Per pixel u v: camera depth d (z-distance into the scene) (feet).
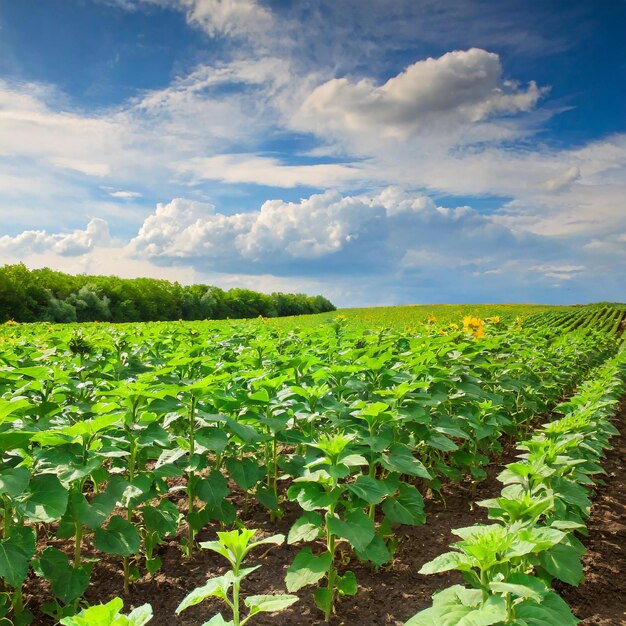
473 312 215.92
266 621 15.48
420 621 9.07
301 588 17.10
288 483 24.68
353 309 331.57
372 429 18.60
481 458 25.18
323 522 16.21
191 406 18.61
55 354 30.53
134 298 303.07
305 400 21.84
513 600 9.97
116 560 18.54
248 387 23.20
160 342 37.52
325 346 34.78
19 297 235.20
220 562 18.57
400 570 18.38
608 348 74.43
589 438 22.91
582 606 16.62
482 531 10.33
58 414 20.10
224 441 17.39
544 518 16.39
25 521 20.39
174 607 16.06
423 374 25.36
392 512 17.72
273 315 374.22
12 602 14.93
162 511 16.99
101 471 17.90
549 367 40.34
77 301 259.60
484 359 32.35
